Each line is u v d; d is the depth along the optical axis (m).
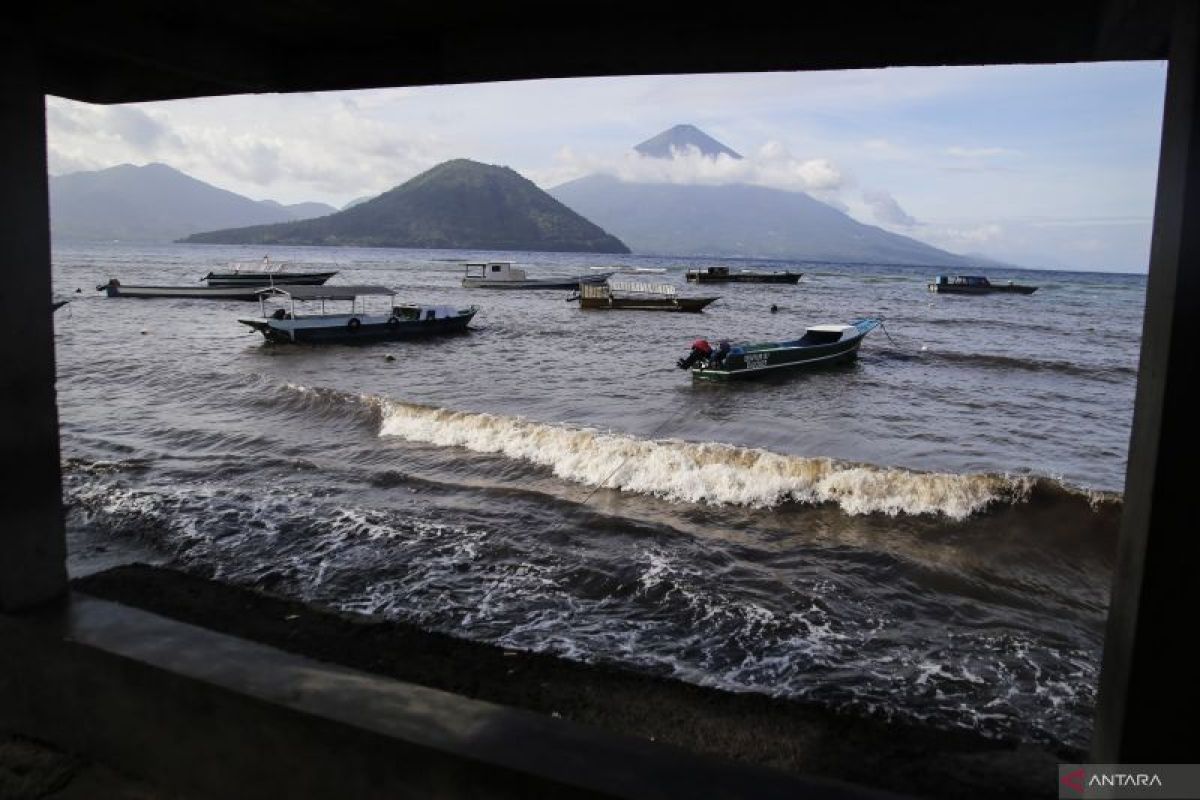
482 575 7.81
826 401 19.16
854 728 5.35
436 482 10.96
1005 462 13.59
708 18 3.40
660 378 22.27
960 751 5.10
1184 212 1.88
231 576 7.61
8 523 3.68
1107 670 2.26
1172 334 1.92
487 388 20.28
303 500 10.02
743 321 39.72
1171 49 2.02
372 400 15.36
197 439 13.55
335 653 6.16
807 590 7.76
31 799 3.38
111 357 23.73
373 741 2.91
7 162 3.44
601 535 9.05
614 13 3.49
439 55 3.96
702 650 6.44
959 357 26.47
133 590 7.21
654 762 2.76
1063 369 24.53
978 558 8.81
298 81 4.36
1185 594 1.98
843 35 3.23
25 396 3.66
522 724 2.97
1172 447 1.95
